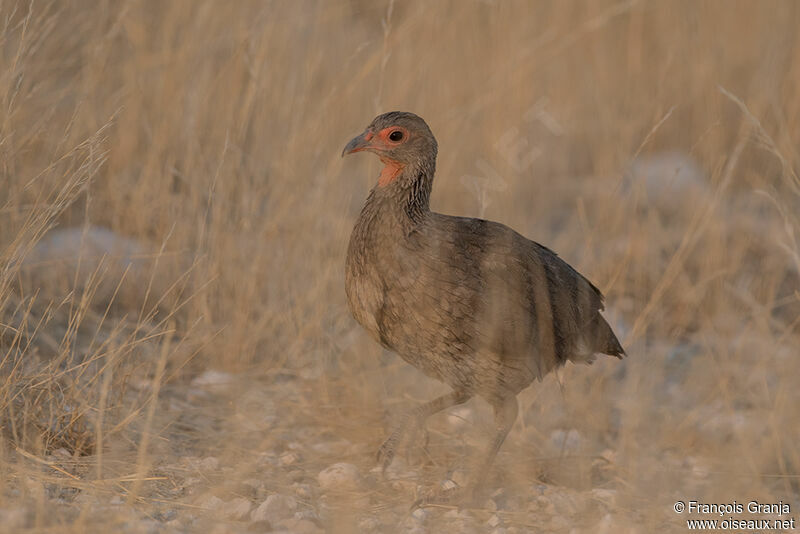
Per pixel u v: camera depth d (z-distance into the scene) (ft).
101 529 23.07
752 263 46.50
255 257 38.32
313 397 35.37
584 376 36.06
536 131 55.11
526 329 29.17
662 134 56.03
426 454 32.27
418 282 28.60
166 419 32.42
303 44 46.93
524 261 30.17
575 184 54.70
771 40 55.72
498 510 28.43
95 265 38.91
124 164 42.60
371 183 43.06
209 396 35.06
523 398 35.42
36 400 29.30
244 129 40.14
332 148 43.57
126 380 32.37
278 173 40.37
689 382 36.60
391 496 29.22
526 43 52.49
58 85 43.75
